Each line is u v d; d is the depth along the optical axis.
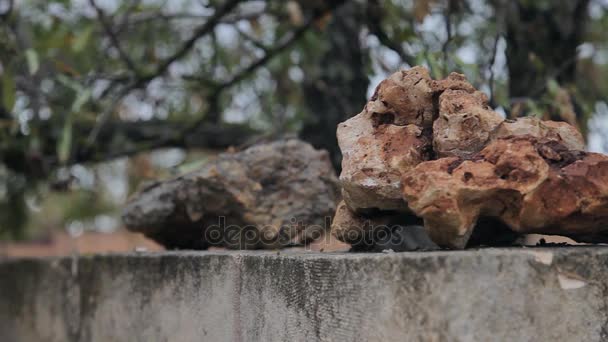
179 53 4.75
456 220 2.02
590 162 2.07
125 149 5.60
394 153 2.31
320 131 4.89
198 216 3.34
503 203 2.09
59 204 7.96
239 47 6.06
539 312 1.87
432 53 3.59
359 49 4.92
